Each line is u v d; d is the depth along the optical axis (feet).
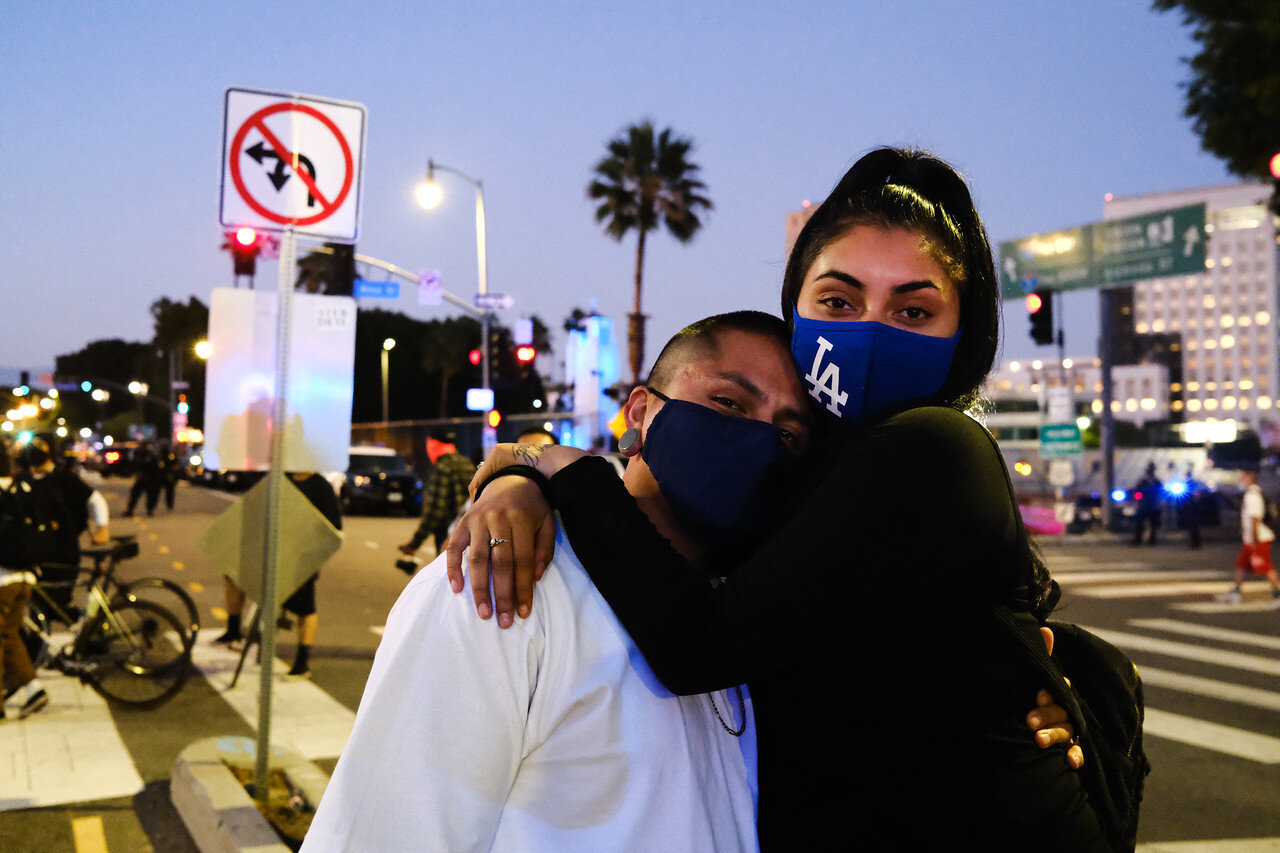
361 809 3.44
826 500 3.76
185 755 15.33
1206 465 99.30
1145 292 527.81
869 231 4.34
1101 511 79.56
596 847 3.60
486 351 83.76
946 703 3.81
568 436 101.14
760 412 4.43
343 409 14.84
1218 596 41.14
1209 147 62.64
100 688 20.22
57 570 20.58
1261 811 16.06
